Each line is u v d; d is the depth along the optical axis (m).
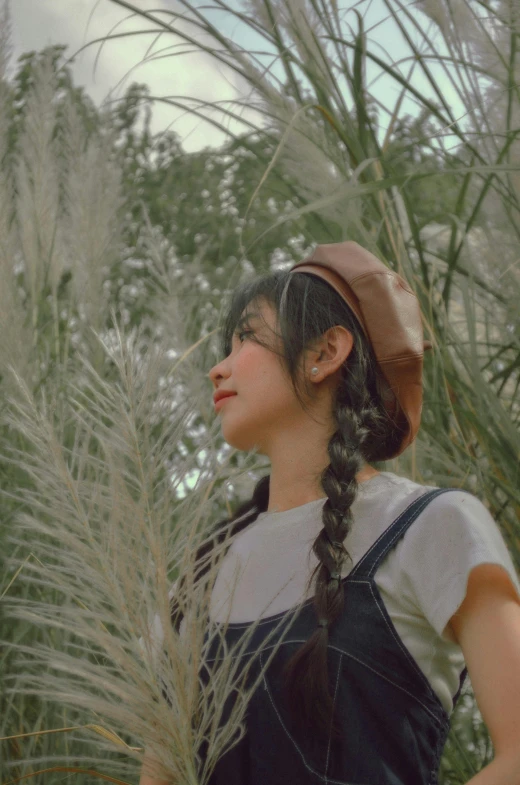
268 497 1.49
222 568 1.33
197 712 1.09
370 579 1.17
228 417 1.37
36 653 1.13
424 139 2.21
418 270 2.25
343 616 1.15
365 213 2.30
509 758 1.02
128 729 1.12
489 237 2.23
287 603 1.21
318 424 1.34
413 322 1.39
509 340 2.22
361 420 1.30
